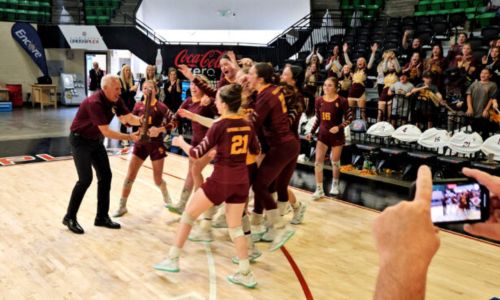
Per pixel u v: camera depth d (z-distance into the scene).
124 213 5.62
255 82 4.23
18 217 5.41
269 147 4.45
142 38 15.61
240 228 3.89
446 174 7.31
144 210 5.83
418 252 0.73
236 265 4.31
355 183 7.54
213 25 17.58
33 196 6.25
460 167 7.10
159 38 16.66
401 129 7.78
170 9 17.58
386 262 0.75
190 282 3.95
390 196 6.84
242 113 3.87
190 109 5.08
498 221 1.12
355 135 9.09
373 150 8.02
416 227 0.74
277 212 4.41
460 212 1.16
